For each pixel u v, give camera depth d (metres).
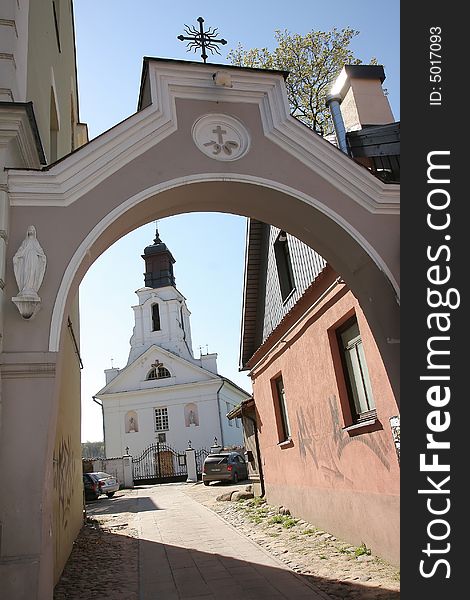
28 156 5.12
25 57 5.67
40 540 3.81
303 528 9.65
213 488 23.62
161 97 5.43
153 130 5.30
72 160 4.87
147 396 42.31
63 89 10.60
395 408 6.35
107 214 4.89
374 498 7.03
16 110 4.54
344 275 6.14
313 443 9.52
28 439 4.04
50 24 8.52
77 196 4.86
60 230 4.72
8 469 3.94
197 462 38.50
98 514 16.45
